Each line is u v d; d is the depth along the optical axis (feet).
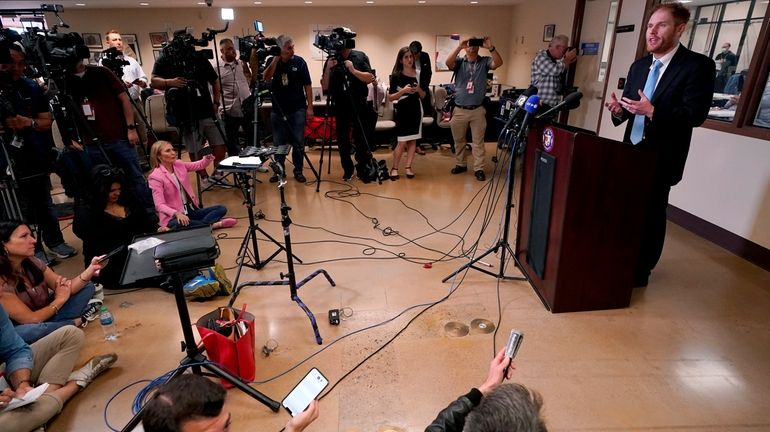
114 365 6.45
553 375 6.13
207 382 2.82
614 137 14.34
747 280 8.69
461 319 7.48
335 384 6.03
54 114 9.68
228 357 5.82
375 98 18.07
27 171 9.36
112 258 8.41
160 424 2.64
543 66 15.07
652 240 8.02
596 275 7.43
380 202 13.53
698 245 10.33
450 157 19.40
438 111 20.24
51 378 5.68
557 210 7.18
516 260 9.29
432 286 8.59
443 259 9.74
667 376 6.10
